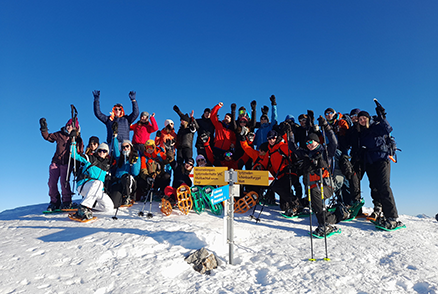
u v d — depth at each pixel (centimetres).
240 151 874
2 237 524
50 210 720
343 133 739
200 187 705
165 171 816
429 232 587
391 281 390
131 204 765
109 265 411
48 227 579
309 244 515
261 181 552
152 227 561
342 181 724
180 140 862
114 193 703
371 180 664
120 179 724
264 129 860
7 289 348
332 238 549
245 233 558
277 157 696
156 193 837
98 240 485
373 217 664
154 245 471
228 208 452
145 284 365
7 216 719
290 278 393
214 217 666
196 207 695
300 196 775
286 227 612
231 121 906
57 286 356
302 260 448
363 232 584
